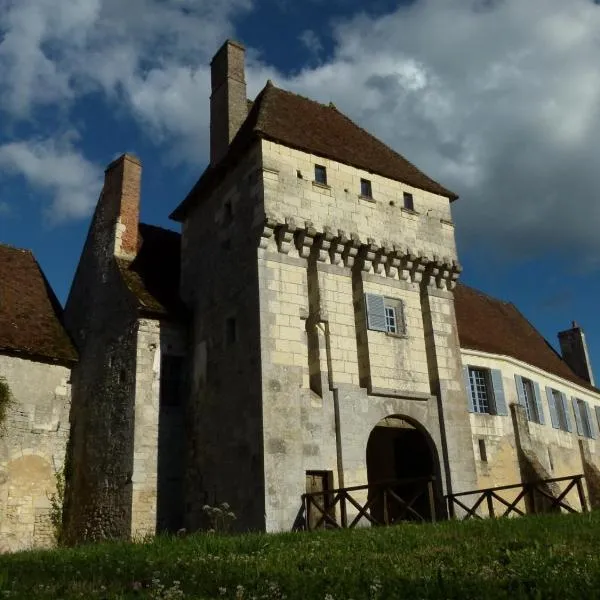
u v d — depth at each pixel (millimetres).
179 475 19531
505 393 24172
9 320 21766
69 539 19891
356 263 19781
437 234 21531
